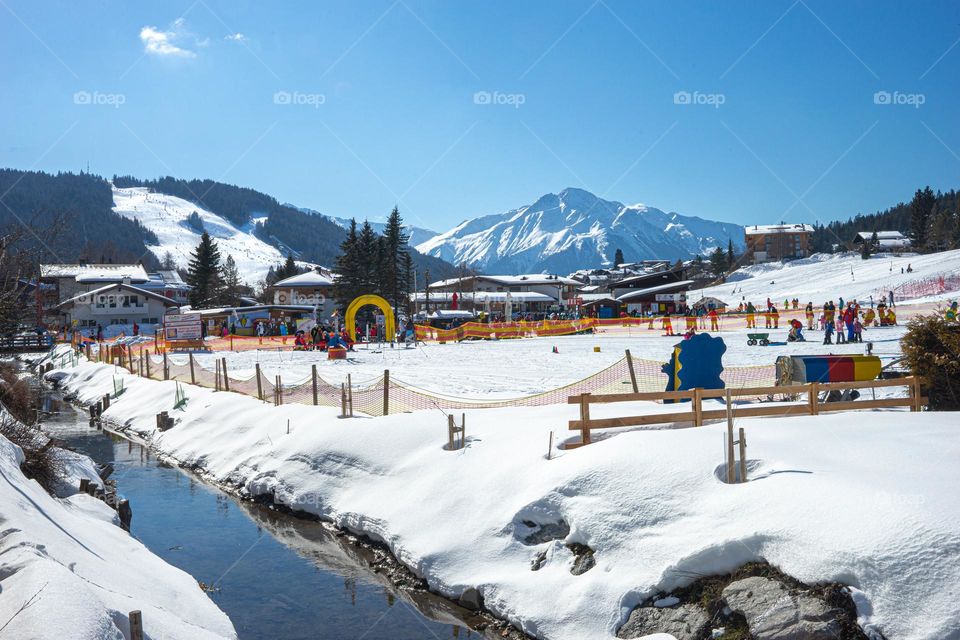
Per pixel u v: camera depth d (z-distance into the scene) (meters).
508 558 9.29
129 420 24.33
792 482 7.84
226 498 14.79
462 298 90.12
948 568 6.02
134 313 81.56
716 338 15.60
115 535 10.68
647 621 7.40
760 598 6.82
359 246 83.00
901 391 14.36
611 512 8.69
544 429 12.03
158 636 6.31
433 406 16.70
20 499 8.62
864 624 6.16
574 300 94.31
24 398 19.86
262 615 9.19
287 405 18.14
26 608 5.14
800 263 147.25
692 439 9.62
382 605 9.42
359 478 12.98
